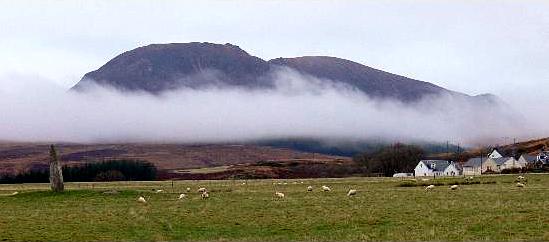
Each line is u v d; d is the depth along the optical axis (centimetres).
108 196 7338
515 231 4128
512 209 5016
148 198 7169
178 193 7950
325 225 4741
